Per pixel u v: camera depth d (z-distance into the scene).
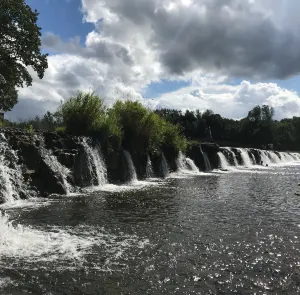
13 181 15.12
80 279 6.91
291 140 104.06
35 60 24.95
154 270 7.40
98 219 11.64
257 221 11.77
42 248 8.59
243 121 106.88
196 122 94.19
